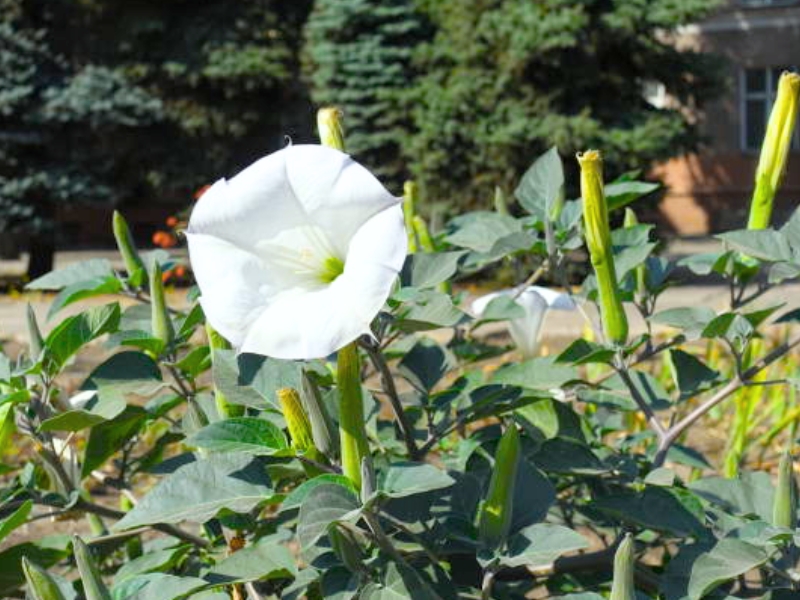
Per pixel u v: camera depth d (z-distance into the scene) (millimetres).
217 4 18219
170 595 1769
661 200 16109
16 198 17422
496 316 2320
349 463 1812
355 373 1801
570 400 3055
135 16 17969
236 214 1677
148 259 2666
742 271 2447
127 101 17281
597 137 15383
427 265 2193
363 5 16438
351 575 1886
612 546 2414
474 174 15922
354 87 16734
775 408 6141
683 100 16594
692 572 1874
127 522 1867
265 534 2371
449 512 2068
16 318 12633
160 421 5254
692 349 7875
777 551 1997
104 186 17750
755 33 26016
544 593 3850
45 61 17391
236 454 1950
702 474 5367
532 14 15258
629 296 2580
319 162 1656
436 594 1849
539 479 2010
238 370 2135
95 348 9297
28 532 4992
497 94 15719
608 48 15758
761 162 2379
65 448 2369
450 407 2449
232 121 18516
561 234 2633
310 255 1704
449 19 16172
